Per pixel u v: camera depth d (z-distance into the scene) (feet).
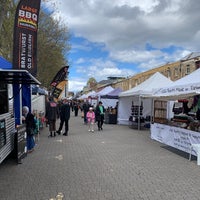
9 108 31.50
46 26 104.94
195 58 155.43
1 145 25.36
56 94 82.23
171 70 177.88
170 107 65.10
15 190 20.54
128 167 27.68
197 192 20.29
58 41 112.06
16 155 30.37
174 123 40.06
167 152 35.96
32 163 29.32
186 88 33.73
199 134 29.78
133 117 70.79
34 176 24.30
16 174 24.98
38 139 46.21
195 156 33.22
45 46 106.52
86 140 46.78
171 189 20.93
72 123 85.76
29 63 34.27
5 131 27.14
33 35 34.47
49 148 38.65
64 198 18.84
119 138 49.67
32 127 35.22
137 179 23.49
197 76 34.42
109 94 83.97
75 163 29.30
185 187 21.44
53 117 51.78
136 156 33.19
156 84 63.72
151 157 32.71
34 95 66.13
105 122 85.61
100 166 28.02
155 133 43.55
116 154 34.35
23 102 37.68
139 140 47.11
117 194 19.67
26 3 33.88
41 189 20.76
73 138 49.37
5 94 30.17
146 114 73.61
